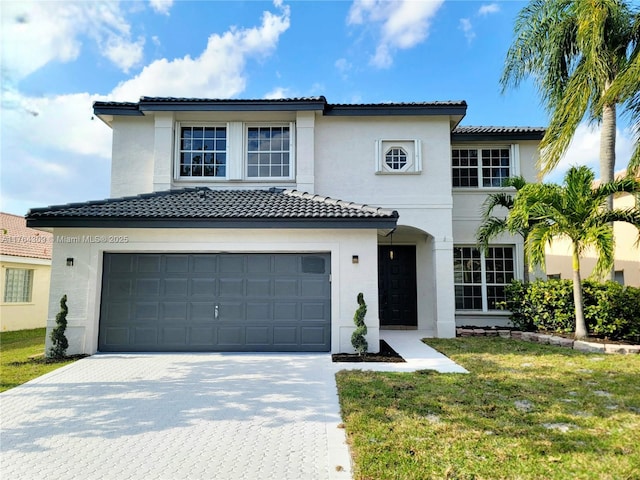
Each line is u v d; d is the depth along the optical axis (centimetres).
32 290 1850
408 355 973
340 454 446
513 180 1233
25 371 826
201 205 1078
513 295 1261
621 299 1022
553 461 419
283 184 1346
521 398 626
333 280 1013
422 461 418
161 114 1321
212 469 415
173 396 656
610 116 1186
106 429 523
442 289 1276
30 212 977
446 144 1330
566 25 1186
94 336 993
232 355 970
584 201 990
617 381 716
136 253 1028
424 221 1304
